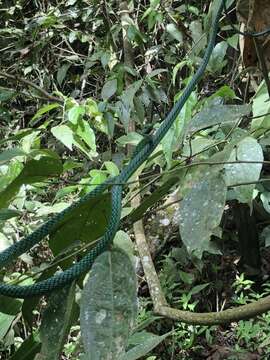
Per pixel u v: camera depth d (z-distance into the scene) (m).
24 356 1.14
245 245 3.54
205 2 3.57
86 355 0.82
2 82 4.21
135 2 3.96
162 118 3.53
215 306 3.50
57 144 3.56
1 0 4.82
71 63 3.96
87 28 4.09
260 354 3.07
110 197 1.06
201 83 3.11
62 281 0.92
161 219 3.11
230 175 1.03
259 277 3.59
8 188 1.05
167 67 3.58
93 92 4.11
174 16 3.26
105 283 0.88
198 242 0.91
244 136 1.08
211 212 0.92
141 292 3.26
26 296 0.93
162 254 3.34
